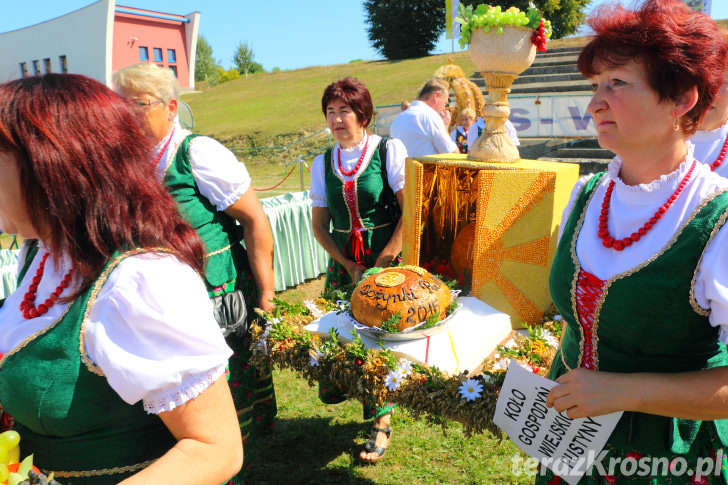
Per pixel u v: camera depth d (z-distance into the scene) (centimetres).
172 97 196
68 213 87
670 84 98
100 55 2661
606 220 121
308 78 3009
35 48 2881
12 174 86
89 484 100
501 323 183
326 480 257
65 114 86
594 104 108
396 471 262
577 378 112
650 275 108
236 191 206
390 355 164
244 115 2297
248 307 220
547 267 197
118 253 91
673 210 109
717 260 100
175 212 102
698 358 114
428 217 241
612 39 101
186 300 91
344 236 275
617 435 121
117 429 99
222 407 94
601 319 119
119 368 86
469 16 202
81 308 90
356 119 265
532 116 1065
